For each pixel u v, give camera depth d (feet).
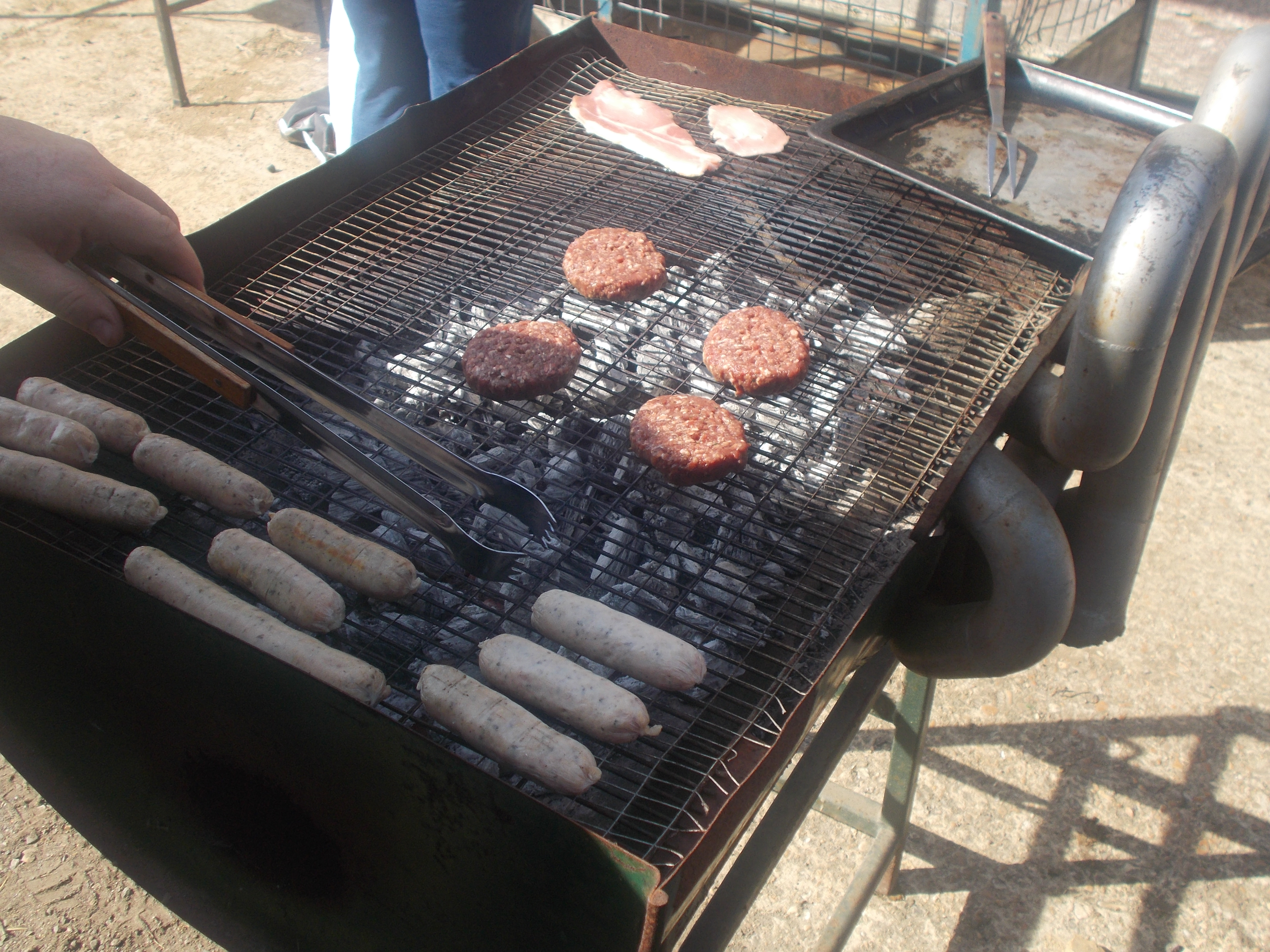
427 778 4.22
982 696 10.13
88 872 8.29
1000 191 8.03
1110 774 9.39
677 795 4.49
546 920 4.40
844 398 6.51
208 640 4.63
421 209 8.37
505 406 6.78
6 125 5.82
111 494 5.43
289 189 7.92
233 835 6.03
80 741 6.39
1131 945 8.19
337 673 4.67
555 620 5.03
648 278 7.38
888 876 8.41
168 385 6.77
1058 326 6.28
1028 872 8.70
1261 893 8.50
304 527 5.42
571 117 9.64
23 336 6.49
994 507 5.28
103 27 21.40
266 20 21.95
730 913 4.91
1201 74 17.66
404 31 11.70
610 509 5.90
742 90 10.11
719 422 6.28
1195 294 4.94
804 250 7.88
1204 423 13.10
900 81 14.74
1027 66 9.22
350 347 7.12
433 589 5.60
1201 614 10.79
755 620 5.29
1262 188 5.29
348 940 5.99
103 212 5.78
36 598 5.41
